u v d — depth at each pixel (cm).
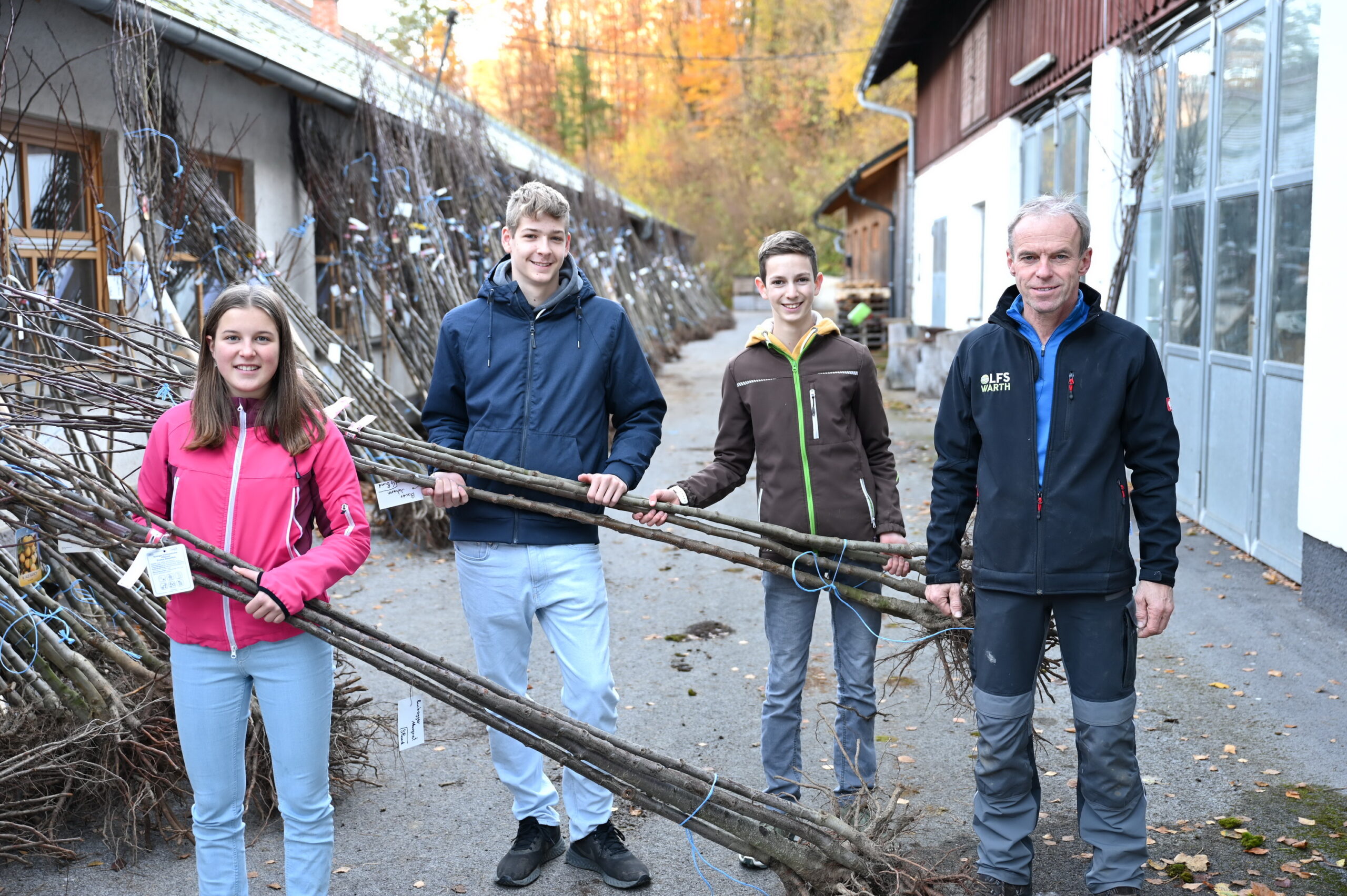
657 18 4844
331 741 338
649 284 2159
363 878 294
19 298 420
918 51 1778
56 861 297
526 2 4516
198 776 241
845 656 316
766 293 311
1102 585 250
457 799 342
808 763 363
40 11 592
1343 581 482
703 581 597
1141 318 804
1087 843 303
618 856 291
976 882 277
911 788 344
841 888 252
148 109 593
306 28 1209
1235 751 361
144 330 423
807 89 4391
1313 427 501
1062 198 249
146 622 352
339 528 242
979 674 265
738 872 297
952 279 1505
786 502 306
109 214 591
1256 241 599
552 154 2294
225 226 721
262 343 232
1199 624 493
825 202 3088
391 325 892
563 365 294
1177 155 729
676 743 382
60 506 260
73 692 319
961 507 272
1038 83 1043
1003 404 256
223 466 236
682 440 1101
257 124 838
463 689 253
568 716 264
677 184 4388
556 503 290
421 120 1054
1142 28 743
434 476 287
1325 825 310
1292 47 552
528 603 290
